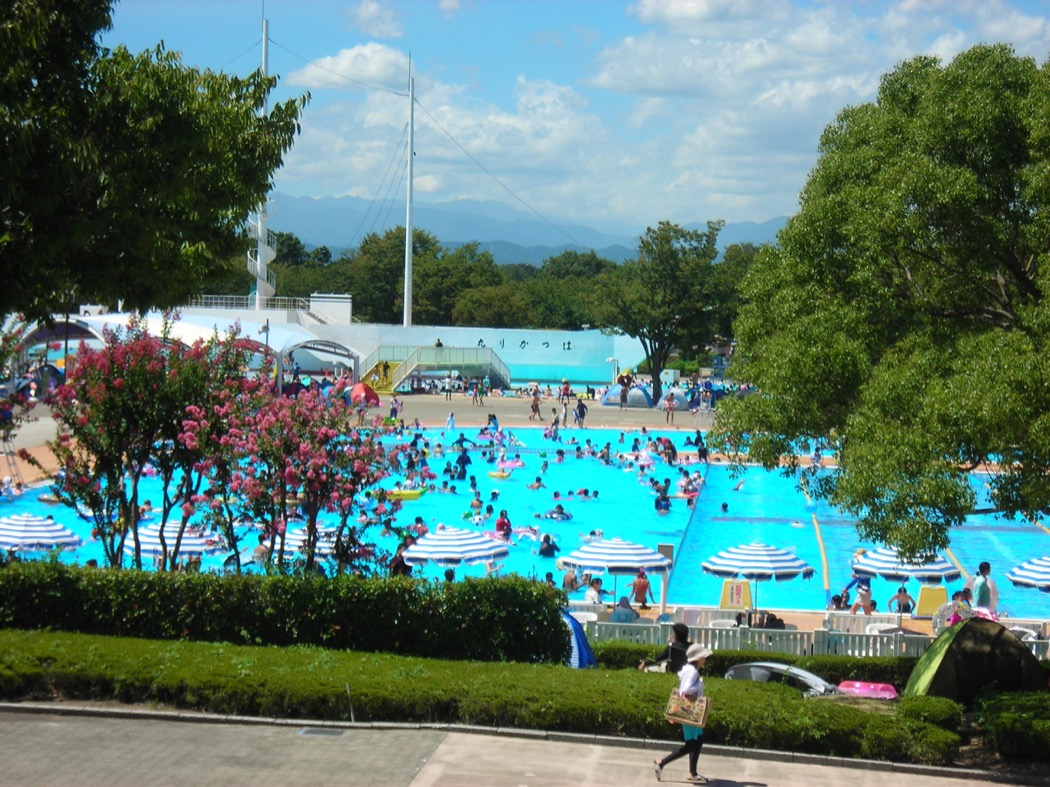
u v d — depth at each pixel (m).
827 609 26.97
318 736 13.78
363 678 14.95
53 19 16.47
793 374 18.25
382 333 95.06
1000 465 15.73
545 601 18.28
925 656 18.27
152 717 14.12
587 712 14.48
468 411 72.88
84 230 16.89
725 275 83.69
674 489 48.09
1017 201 17.59
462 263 138.50
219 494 22.28
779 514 43.31
